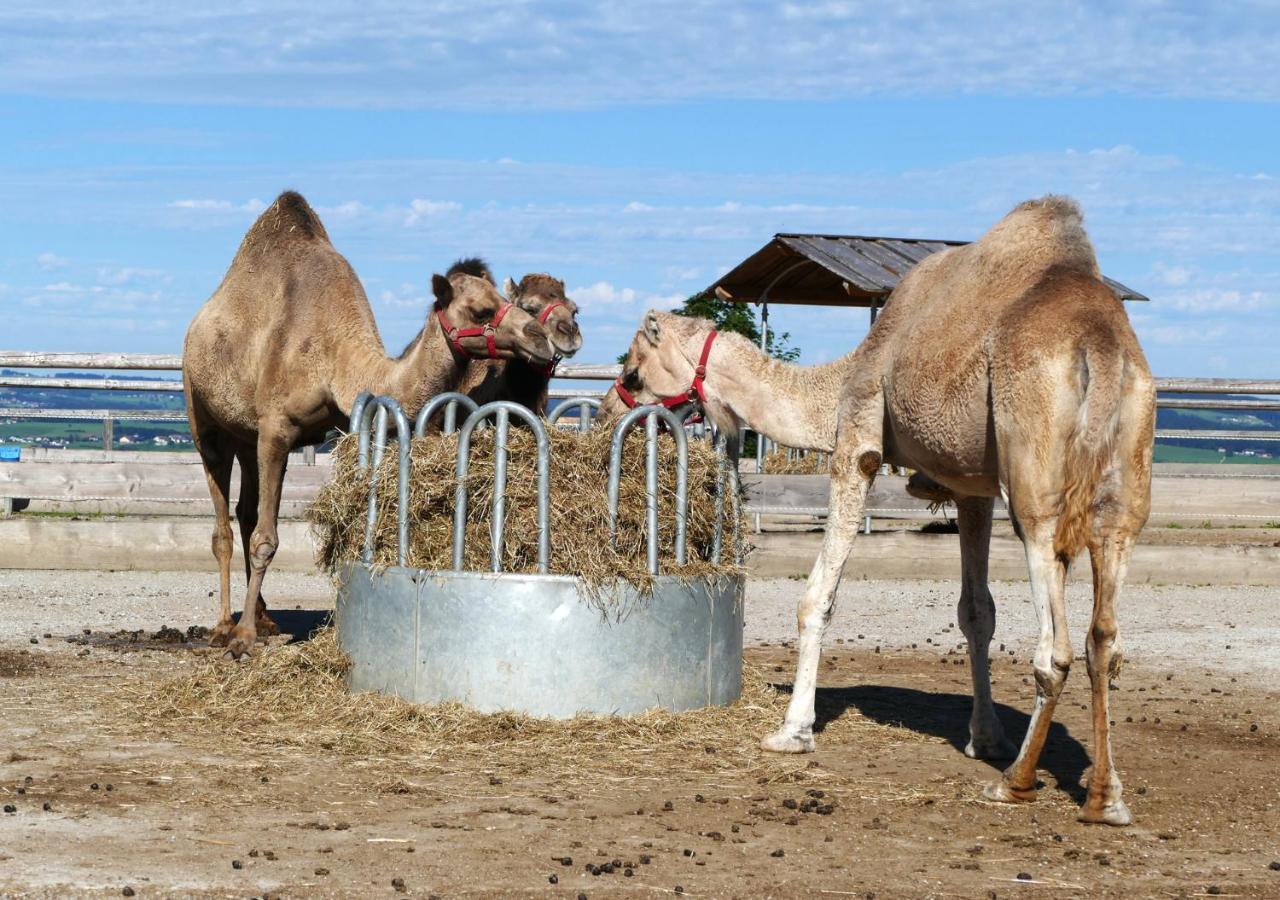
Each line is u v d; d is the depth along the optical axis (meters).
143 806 5.68
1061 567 5.77
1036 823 5.77
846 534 7.04
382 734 6.92
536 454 7.30
